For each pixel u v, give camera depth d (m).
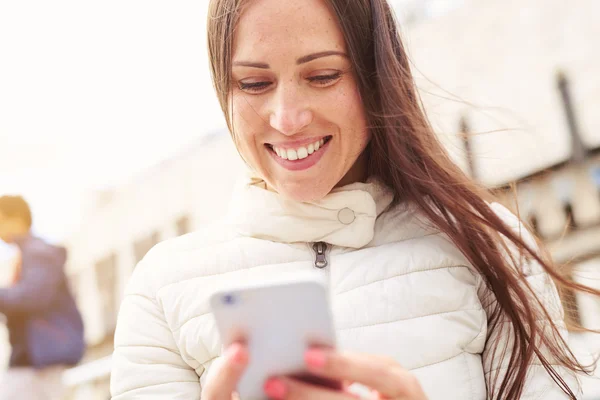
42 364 3.03
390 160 1.06
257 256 1.04
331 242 1.03
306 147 0.97
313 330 0.69
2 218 3.07
